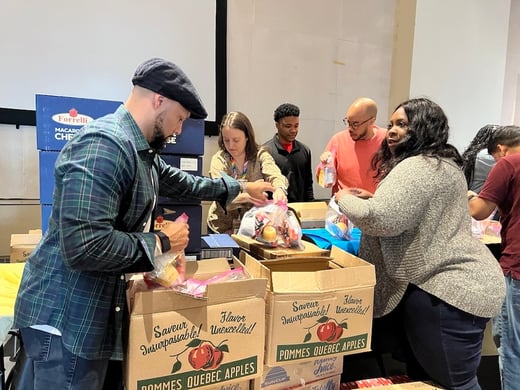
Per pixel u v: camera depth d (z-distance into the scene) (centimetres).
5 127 291
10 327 133
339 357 159
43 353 115
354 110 252
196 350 124
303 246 173
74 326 111
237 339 129
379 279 164
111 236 105
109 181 105
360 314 147
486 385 228
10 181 297
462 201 154
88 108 170
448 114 412
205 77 339
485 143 290
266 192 186
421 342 157
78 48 300
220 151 255
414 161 150
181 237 125
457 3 398
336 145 275
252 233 170
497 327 206
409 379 172
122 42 310
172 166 163
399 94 408
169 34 323
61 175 106
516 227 196
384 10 402
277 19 361
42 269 115
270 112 370
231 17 345
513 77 439
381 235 148
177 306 120
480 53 412
